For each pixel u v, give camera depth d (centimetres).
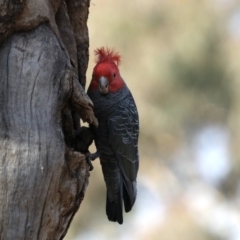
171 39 1670
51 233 771
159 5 1673
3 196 720
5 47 769
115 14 1636
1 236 718
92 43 1612
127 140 1009
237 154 1812
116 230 1772
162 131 1753
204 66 1692
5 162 725
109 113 987
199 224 1734
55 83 778
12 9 760
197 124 1792
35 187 732
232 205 1902
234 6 1783
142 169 1847
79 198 820
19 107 753
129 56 1650
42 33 791
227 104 1759
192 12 1695
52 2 839
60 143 755
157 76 1662
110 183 1020
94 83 986
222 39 1736
